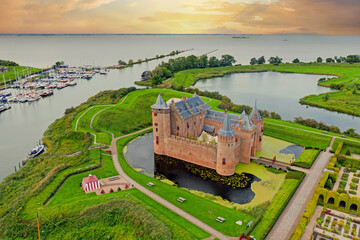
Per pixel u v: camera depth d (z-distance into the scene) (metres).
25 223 74.94
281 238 68.75
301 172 99.94
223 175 103.94
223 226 73.81
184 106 126.25
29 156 122.88
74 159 113.06
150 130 152.25
